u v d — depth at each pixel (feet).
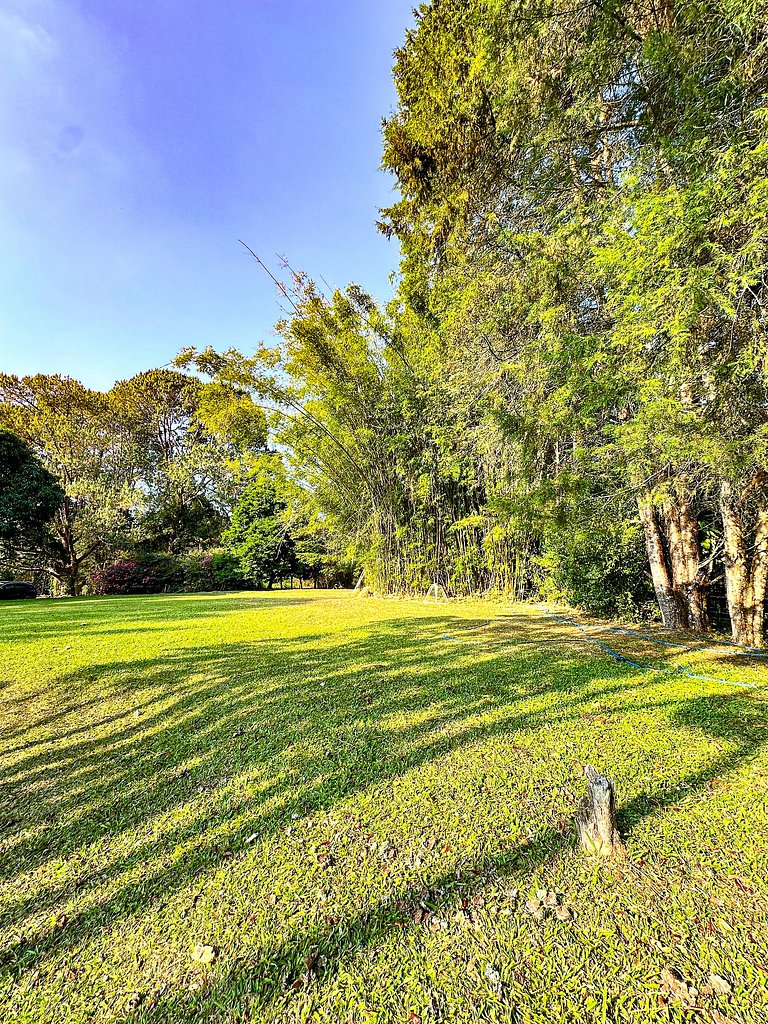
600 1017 3.20
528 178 14.20
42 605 32.58
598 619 18.44
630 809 5.56
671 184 9.16
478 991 3.45
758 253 7.61
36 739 8.72
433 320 24.62
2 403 50.62
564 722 8.14
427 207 24.43
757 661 11.25
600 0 10.14
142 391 62.44
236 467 38.88
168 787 6.82
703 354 9.30
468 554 26.58
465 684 10.54
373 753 7.45
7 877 5.01
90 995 3.62
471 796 6.03
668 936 3.82
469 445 22.44
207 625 20.42
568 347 11.78
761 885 4.33
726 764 6.48
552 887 4.43
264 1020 3.34
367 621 20.16
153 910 4.47
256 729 8.71
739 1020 3.14
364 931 4.07
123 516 53.31
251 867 4.98
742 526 12.57
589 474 13.62
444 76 19.42
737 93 8.63
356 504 30.60
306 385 27.73
